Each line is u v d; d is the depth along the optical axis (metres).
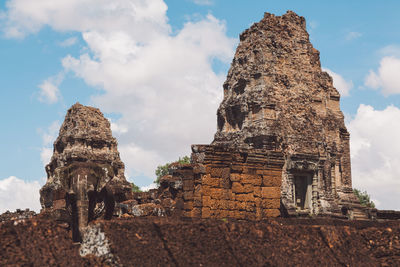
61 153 60.41
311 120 52.28
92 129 59.62
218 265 15.52
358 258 18.56
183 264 15.12
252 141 49.91
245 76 52.59
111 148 60.75
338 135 55.88
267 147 48.84
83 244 15.91
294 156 48.06
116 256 14.74
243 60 54.00
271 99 50.72
